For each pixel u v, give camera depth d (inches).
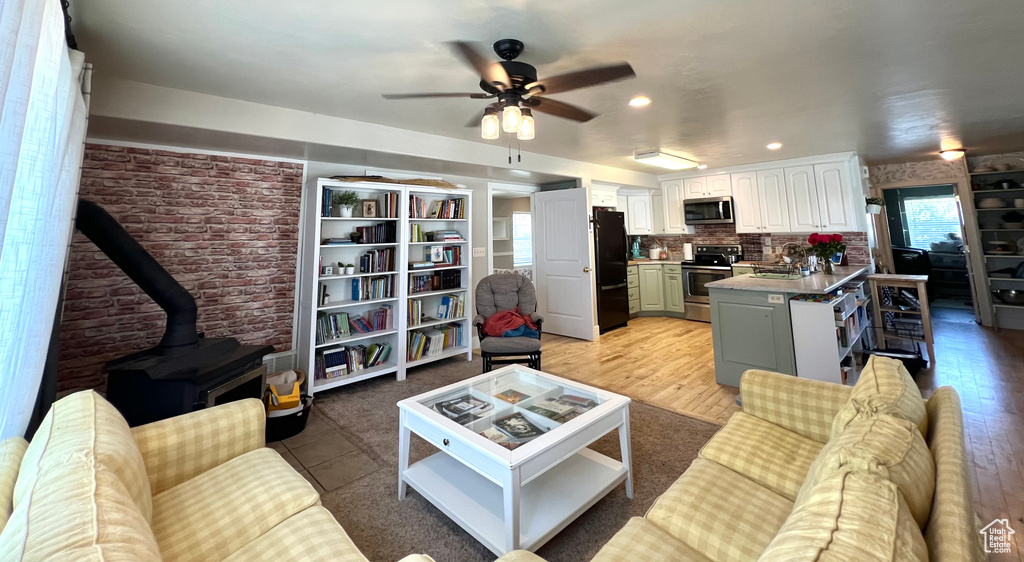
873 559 21.8
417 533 65.5
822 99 108.3
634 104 110.2
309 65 82.1
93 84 84.3
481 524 60.0
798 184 197.2
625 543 42.3
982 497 69.8
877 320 159.0
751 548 39.9
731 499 47.6
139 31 68.2
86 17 63.6
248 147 117.0
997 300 189.8
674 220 245.1
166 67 81.9
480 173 175.2
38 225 42.8
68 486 33.6
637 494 74.0
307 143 113.3
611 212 215.8
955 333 182.1
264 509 48.3
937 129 140.9
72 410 47.2
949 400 46.8
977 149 177.8
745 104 111.3
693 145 161.0
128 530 31.4
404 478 73.4
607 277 211.8
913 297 154.0
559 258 202.2
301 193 137.3
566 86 85.7
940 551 24.1
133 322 108.6
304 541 43.3
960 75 94.0
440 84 92.7
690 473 53.7
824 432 59.1
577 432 64.1
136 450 46.1
